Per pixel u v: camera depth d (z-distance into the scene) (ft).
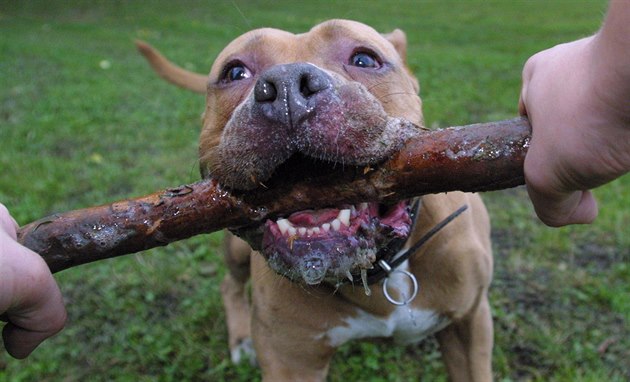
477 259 1.68
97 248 1.11
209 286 2.61
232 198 1.16
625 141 0.69
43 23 8.57
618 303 2.33
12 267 0.88
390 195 1.13
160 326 2.40
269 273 1.63
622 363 2.12
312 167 1.17
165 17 9.24
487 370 1.81
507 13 9.77
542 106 0.75
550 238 2.76
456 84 5.12
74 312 2.48
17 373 2.18
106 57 6.46
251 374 2.20
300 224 1.25
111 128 4.26
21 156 3.79
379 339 1.79
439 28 8.46
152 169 3.59
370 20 9.06
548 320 2.32
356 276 1.50
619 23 0.63
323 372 1.78
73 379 2.17
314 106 1.11
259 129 1.13
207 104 1.72
